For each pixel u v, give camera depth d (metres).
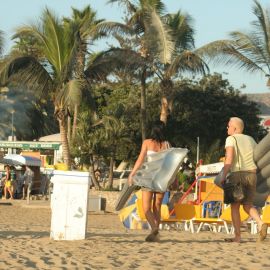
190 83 97.06
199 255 19.27
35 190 84.88
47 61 72.12
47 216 55.66
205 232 33.62
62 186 24.42
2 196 84.25
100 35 73.06
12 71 69.62
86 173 24.52
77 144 82.50
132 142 90.38
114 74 76.12
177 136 94.25
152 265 17.00
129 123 91.75
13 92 143.25
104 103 102.25
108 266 16.91
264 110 166.50
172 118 93.56
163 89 76.75
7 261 17.92
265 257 18.86
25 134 146.88
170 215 38.78
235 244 22.84
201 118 94.12
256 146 22.80
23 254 19.62
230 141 22.73
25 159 83.06
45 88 72.19
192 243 23.42
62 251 20.45
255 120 99.31
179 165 23.30
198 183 41.47
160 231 33.19
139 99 93.38
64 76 71.25
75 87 68.31
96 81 74.31
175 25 81.75
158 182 23.20
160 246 22.08
